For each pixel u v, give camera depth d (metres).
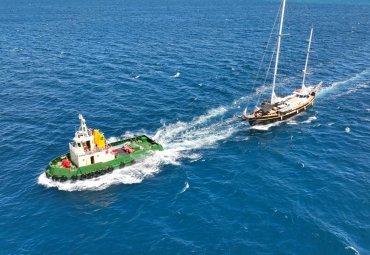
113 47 160.25
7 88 107.50
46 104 95.56
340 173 64.12
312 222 51.91
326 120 85.50
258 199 56.94
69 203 56.38
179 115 87.06
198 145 73.69
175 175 63.44
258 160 68.19
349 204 56.00
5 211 54.84
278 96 98.50
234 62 133.00
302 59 138.50
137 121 84.19
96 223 52.25
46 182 61.44
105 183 61.12
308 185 60.62
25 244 48.53
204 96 99.12
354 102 96.62
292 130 80.31
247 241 48.66
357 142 75.25
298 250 47.31
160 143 73.94
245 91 103.25
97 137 62.88
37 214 54.09
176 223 52.09
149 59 137.88
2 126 83.31
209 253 46.78
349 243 48.38
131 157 65.62
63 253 47.06
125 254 46.88
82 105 94.31
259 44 165.25
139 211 54.62
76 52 151.12
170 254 46.72
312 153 70.81
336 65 131.25
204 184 60.94
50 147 73.75
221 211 54.41
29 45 166.62
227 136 77.31
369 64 132.88
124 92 103.12
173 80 112.81
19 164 67.81
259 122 81.06
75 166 62.69
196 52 149.25
